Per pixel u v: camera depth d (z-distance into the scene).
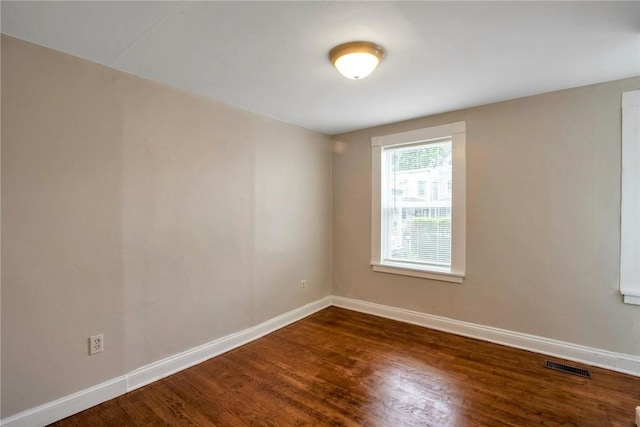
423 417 1.84
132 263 2.17
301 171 3.58
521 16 1.55
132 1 1.41
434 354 2.64
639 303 2.26
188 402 2.01
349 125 3.55
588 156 2.44
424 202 3.34
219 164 2.72
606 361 2.37
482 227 2.91
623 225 2.32
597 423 1.77
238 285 2.88
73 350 1.90
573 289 2.51
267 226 3.17
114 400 2.03
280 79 2.29
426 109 3.00
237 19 1.56
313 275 3.76
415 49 1.88
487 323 2.91
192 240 2.52
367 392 2.10
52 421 1.81
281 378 2.29
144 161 2.23
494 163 2.85
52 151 1.82
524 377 2.26
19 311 1.71
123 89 2.12
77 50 1.85
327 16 1.55
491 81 2.36
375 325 3.33
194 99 2.54
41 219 1.78
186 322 2.48
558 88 2.50
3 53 1.65
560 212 2.56
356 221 3.80
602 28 1.66
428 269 3.22
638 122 2.26
